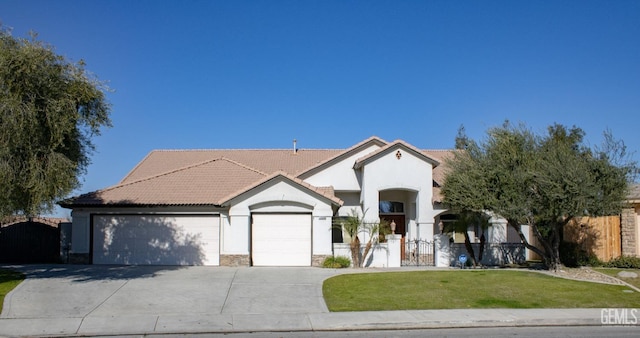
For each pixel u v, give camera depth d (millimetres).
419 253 25266
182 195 23984
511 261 25000
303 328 12477
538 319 12977
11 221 24891
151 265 23109
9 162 16406
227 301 15219
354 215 24375
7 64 16484
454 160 23281
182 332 12211
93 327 12484
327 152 32562
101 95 18891
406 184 25891
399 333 12156
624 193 19531
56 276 19188
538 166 20062
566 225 24469
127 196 23812
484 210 21922
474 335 11906
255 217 23078
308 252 22969
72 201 22656
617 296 15711
